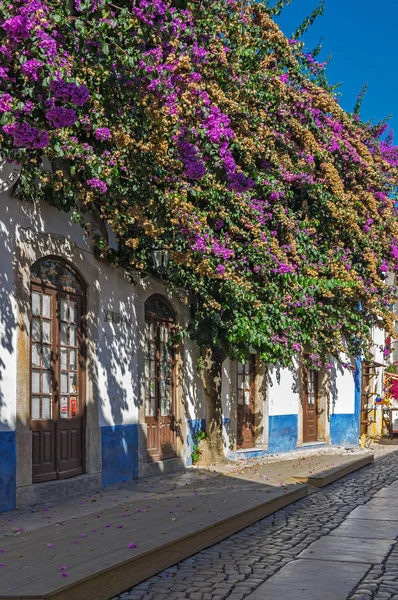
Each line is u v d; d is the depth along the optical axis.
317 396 22.12
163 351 14.02
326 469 14.62
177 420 14.34
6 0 6.89
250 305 13.62
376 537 8.59
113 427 11.92
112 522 8.30
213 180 11.65
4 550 6.87
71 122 7.42
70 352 10.99
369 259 18.11
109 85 8.33
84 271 11.23
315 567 7.10
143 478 12.70
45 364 10.38
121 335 12.30
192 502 9.87
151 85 8.13
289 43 14.18
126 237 11.78
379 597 6.07
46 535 7.60
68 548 6.87
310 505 11.12
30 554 6.64
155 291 13.50
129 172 10.22
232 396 16.50
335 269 16.66
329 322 18.03
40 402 10.24
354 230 17.05
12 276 9.53
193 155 10.05
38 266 10.29
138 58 7.91
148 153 9.85
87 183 9.82
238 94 11.64
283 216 14.20
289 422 19.45
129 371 12.52
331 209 16.16
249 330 13.44
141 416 12.85
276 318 14.09
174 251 11.77
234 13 11.20
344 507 10.93
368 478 14.73
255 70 12.36
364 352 21.03
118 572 6.24
